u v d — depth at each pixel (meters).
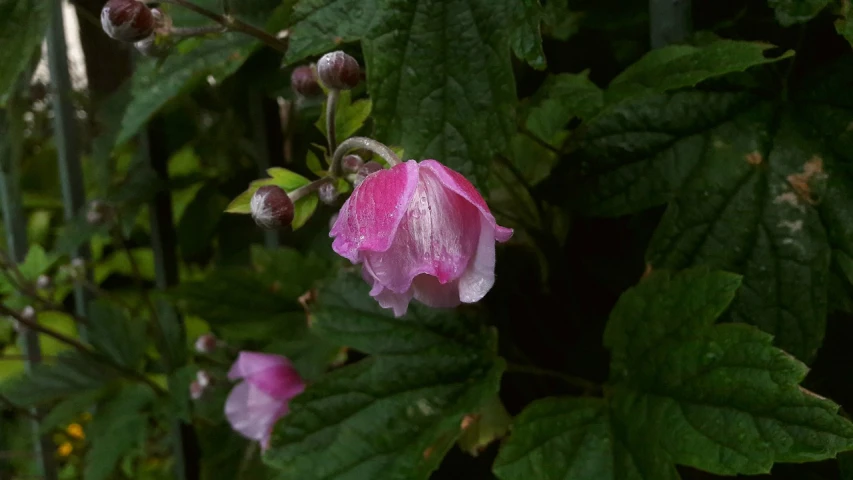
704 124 0.30
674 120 0.30
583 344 0.35
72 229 0.47
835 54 0.30
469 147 0.26
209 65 0.34
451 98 0.27
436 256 0.24
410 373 0.32
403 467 0.30
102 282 0.71
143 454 0.57
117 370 0.46
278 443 0.30
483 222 0.24
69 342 0.46
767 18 0.31
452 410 0.31
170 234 0.48
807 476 0.30
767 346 0.26
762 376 0.26
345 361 0.37
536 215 0.35
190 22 0.34
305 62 0.36
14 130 0.41
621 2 0.34
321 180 0.26
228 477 0.42
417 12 0.27
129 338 0.47
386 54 0.27
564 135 0.35
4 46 0.31
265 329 0.40
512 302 0.36
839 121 0.29
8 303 0.47
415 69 0.27
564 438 0.29
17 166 0.42
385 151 0.25
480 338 0.32
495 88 0.26
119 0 0.27
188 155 0.63
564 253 0.35
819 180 0.28
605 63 0.35
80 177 0.49
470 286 0.24
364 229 0.23
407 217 0.24
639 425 0.28
